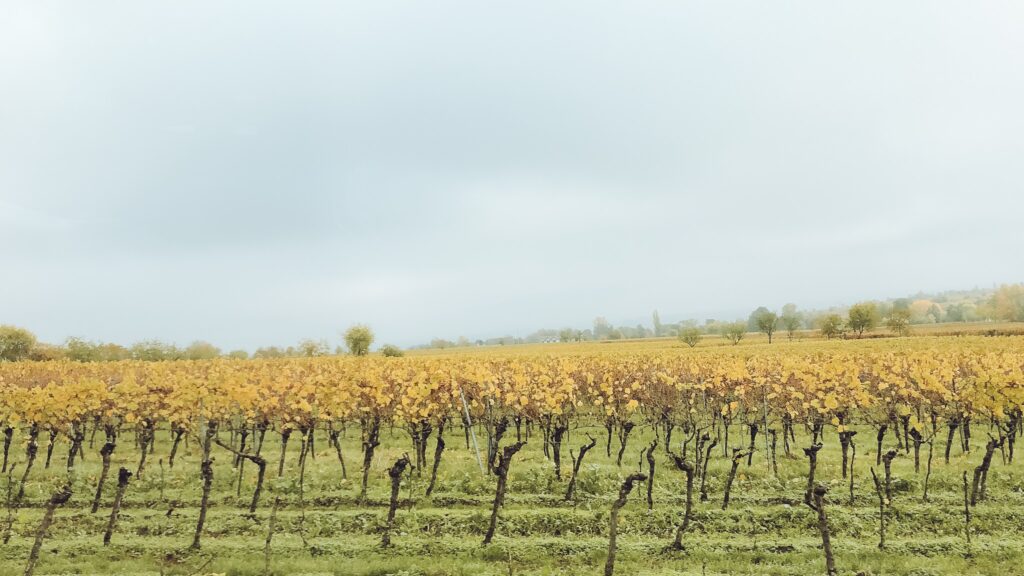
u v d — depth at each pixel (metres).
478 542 12.19
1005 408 17.14
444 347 143.25
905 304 137.12
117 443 22.52
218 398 17.83
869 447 20.12
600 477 15.98
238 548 11.87
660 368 29.73
